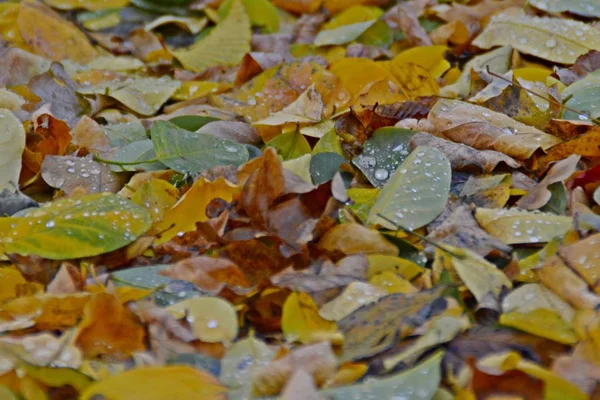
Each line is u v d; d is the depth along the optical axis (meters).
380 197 1.14
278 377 1.02
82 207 1.13
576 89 1.26
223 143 1.20
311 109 1.25
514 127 1.22
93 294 1.05
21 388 1.03
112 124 1.29
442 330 1.04
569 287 1.06
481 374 1.02
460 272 1.07
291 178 1.13
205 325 1.05
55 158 1.21
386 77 1.29
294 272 1.08
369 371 1.03
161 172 1.20
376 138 1.20
